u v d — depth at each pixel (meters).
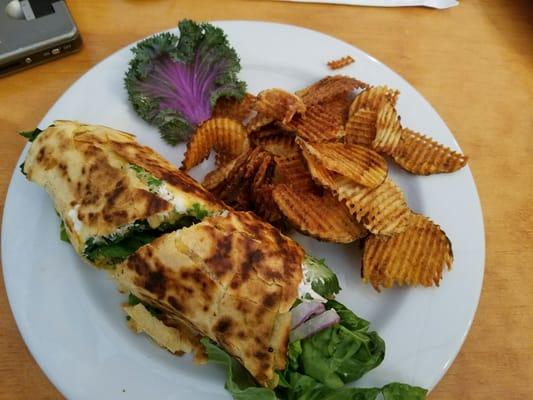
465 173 0.26
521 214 0.27
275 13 0.33
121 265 0.20
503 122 0.30
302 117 0.26
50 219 0.23
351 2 0.33
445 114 0.30
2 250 0.23
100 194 0.21
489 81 0.31
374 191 0.23
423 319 0.22
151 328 0.21
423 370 0.21
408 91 0.28
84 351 0.21
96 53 0.30
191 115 0.27
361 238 0.23
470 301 0.22
